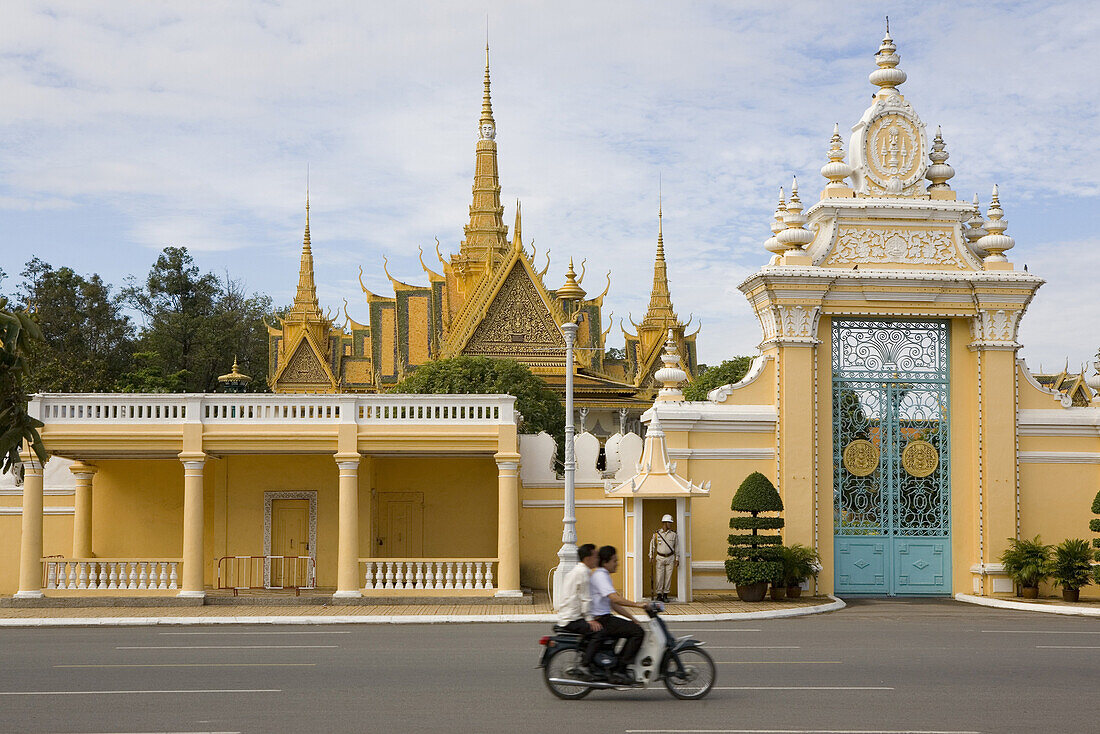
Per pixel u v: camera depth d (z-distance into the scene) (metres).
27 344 13.55
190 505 28.73
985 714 13.07
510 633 22.69
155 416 29.08
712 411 30.53
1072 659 18.27
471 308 73.38
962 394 31.14
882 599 30.39
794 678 15.93
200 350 101.38
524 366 62.47
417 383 59.53
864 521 30.88
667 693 14.64
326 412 29.52
